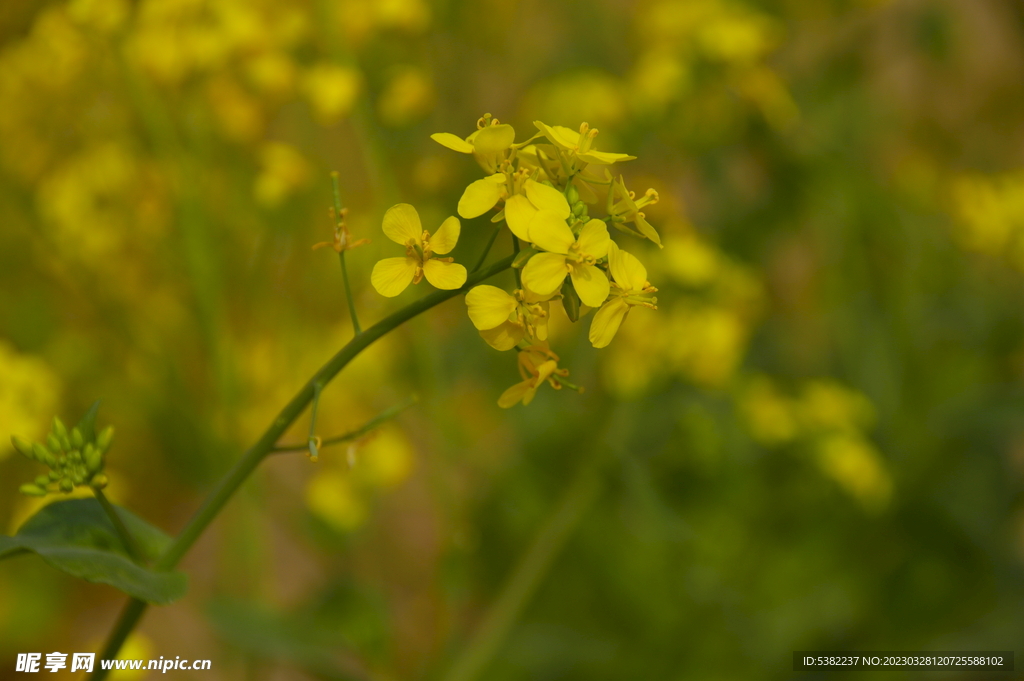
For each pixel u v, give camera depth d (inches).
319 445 18.4
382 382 28.3
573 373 28.1
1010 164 47.8
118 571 18.5
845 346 34.8
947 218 40.1
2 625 31.4
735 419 29.2
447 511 26.8
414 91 24.5
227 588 27.7
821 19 34.7
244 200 25.9
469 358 29.3
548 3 36.9
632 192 18.6
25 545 18.5
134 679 22.4
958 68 44.1
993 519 31.7
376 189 24.6
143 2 24.0
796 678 29.2
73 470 18.6
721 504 30.2
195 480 28.2
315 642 22.9
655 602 29.9
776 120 29.5
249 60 24.1
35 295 30.2
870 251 33.8
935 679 29.5
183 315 28.2
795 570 30.5
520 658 28.9
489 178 18.1
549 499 30.5
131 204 26.5
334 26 24.0
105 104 26.7
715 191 31.9
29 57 25.9
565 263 18.0
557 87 29.8
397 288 18.3
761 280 33.1
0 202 27.5
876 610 30.6
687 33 29.0
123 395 28.0
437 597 27.5
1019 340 34.4
